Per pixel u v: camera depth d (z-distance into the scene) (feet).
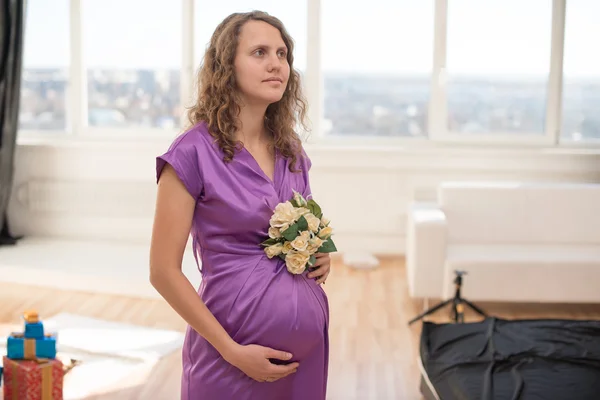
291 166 6.63
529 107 20.70
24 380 10.25
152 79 21.12
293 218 6.23
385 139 21.11
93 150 20.54
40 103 21.43
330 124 21.25
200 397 6.34
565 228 16.99
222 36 6.28
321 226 6.57
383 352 13.70
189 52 20.77
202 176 6.07
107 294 16.80
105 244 20.20
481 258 15.69
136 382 12.12
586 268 15.64
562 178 20.21
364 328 15.01
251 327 6.15
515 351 11.16
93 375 12.35
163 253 6.03
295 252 6.27
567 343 11.50
